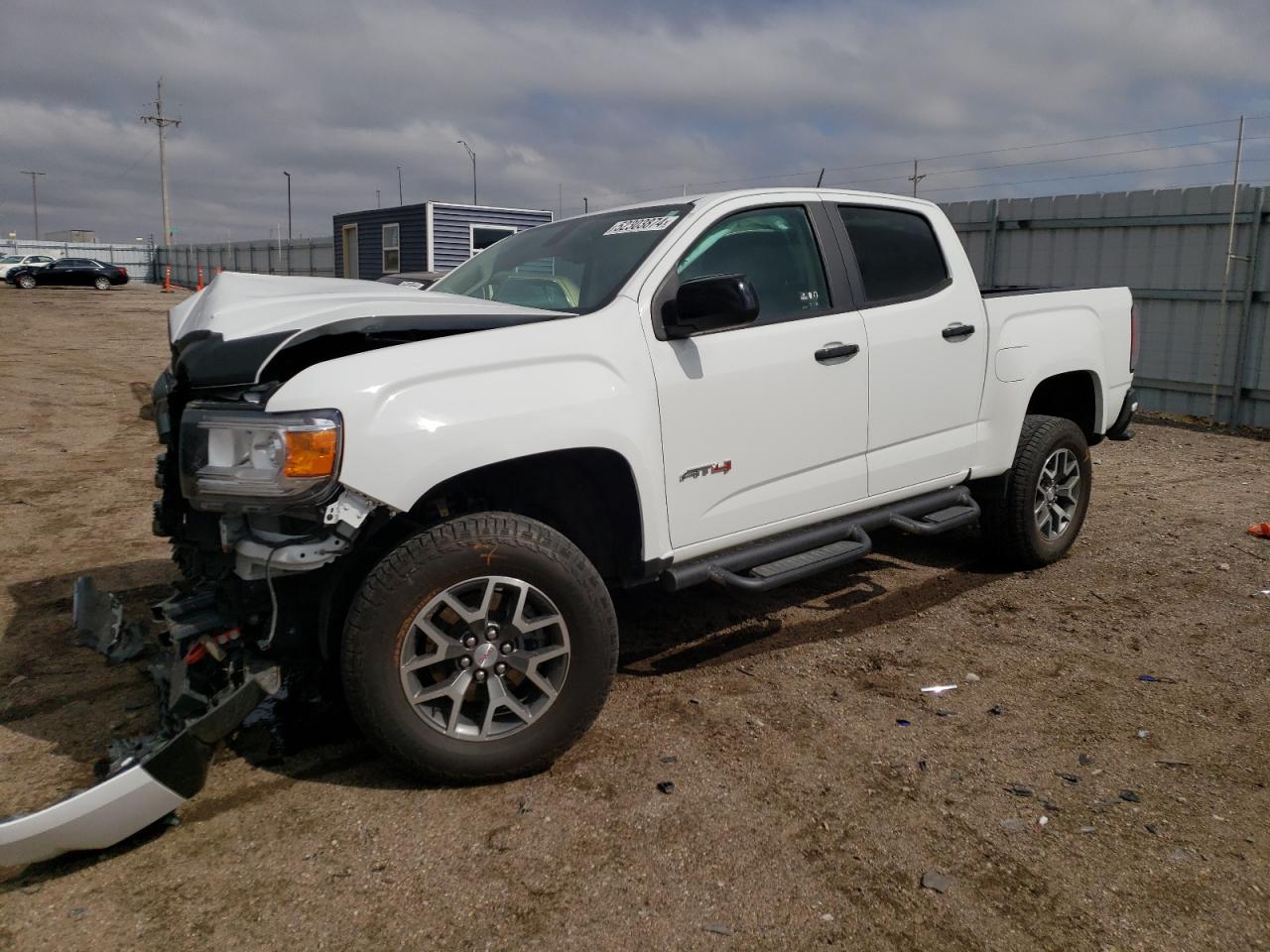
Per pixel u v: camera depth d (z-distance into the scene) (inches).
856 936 91.5
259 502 104.1
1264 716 136.6
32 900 96.7
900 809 112.8
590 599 117.7
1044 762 123.9
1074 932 92.1
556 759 121.1
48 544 221.9
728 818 110.9
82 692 144.4
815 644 163.9
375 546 118.6
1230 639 165.2
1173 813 112.0
